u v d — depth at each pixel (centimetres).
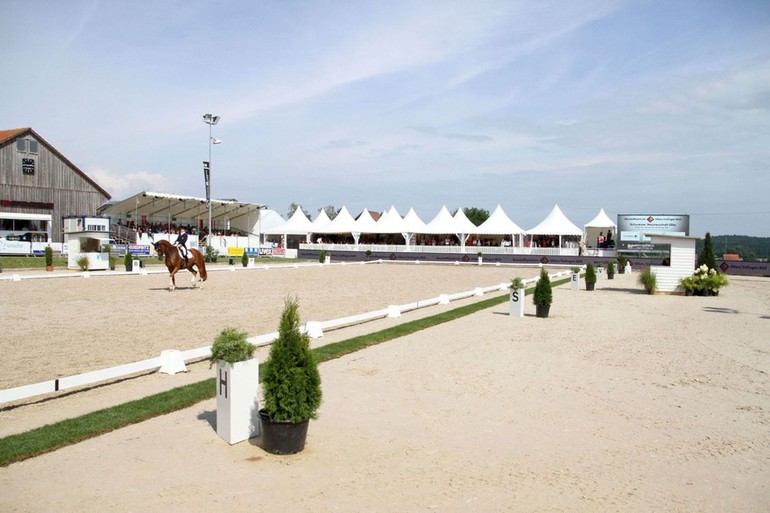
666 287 2516
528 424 686
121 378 901
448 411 736
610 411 744
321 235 7125
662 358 1088
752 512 466
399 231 5962
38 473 524
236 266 4331
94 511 448
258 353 1070
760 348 1207
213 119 4547
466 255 5641
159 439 619
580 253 5416
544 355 1104
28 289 2303
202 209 5988
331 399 787
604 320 1617
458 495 488
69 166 5438
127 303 1881
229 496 479
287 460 564
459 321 1572
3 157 4969
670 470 552
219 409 630
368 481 514
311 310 1758
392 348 1162
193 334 1277
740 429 679
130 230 5209
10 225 4938
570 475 535
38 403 757
